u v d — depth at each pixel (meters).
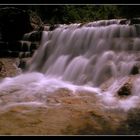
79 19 16.45
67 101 5.03
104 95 5.52
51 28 9.93
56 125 3.89
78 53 8.56
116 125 3.95
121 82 6.02
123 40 7.57
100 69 7.31
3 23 10.05
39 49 9.44
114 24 8.16
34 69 8.86
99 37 8.20
